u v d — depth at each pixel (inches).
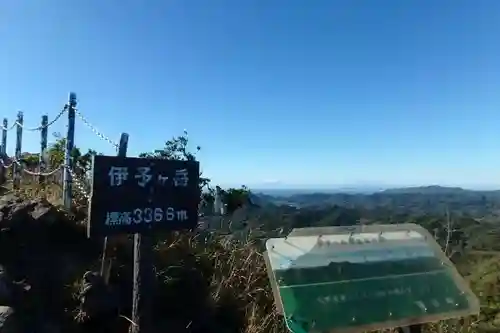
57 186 256.5
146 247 157.6
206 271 232.1
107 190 144.9
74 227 210.8
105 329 181.5
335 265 138.1
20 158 314.0
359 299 132.2
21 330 170.2
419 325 145.5
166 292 203.3
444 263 149.6
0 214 201.5
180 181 158.1
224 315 211.5
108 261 196.2
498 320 199.6
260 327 198.8
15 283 182.7
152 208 152.2
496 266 221.5
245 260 239.8
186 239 239.9
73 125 223.5
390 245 149.3
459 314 139.5
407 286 139.5
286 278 131.5
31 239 198.5
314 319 125.1
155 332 185.0
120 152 170.6
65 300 185.5
